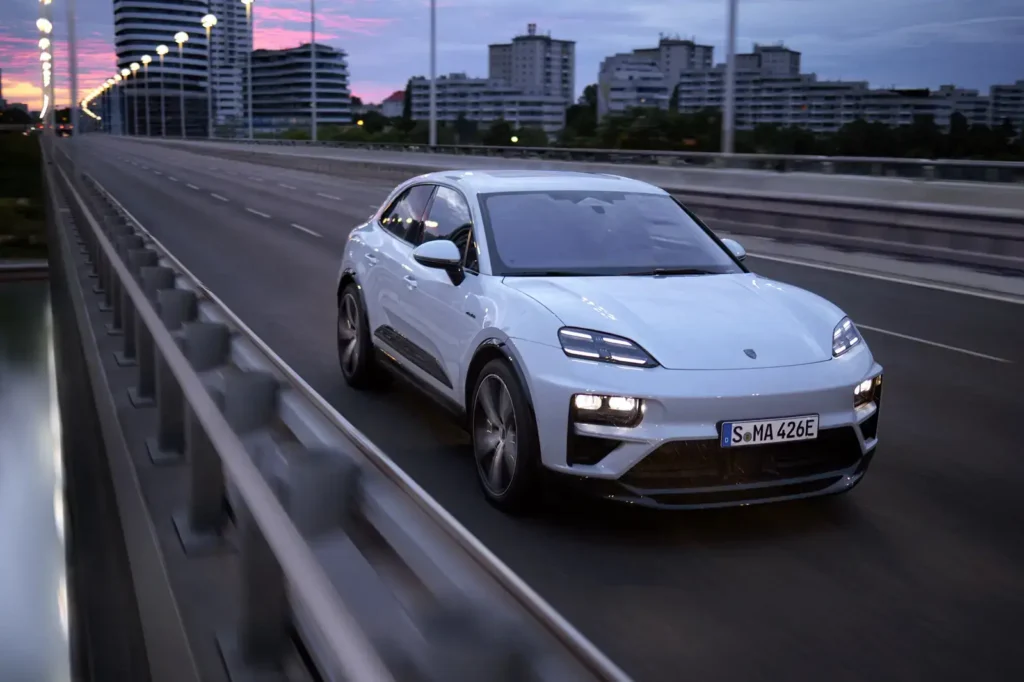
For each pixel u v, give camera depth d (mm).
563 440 4074
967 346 8914
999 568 3955
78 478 6926
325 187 34438
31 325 24766
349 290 6602
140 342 5094
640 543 4145
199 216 22406
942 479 5141
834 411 4176
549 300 4418
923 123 80875
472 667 1162
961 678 3088
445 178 5938
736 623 3439
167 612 2891
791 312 4566
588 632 3361
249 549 2320
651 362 4059
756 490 4098
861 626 3430
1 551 12625
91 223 9078
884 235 15000
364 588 1686
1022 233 12469
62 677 9539
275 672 2350
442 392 5125
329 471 1864
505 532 4230
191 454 3230
